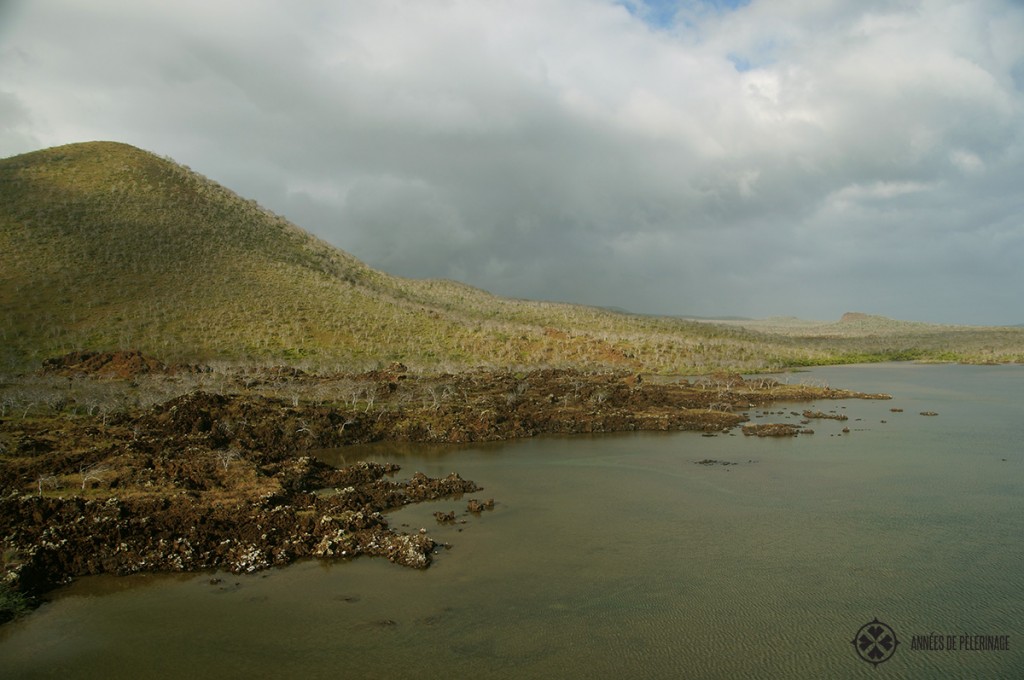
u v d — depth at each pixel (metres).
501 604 21.47
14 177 118.69
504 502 32.97
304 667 17.97
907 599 21.70
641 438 51.25
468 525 29.31
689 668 17.72
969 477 37.72
